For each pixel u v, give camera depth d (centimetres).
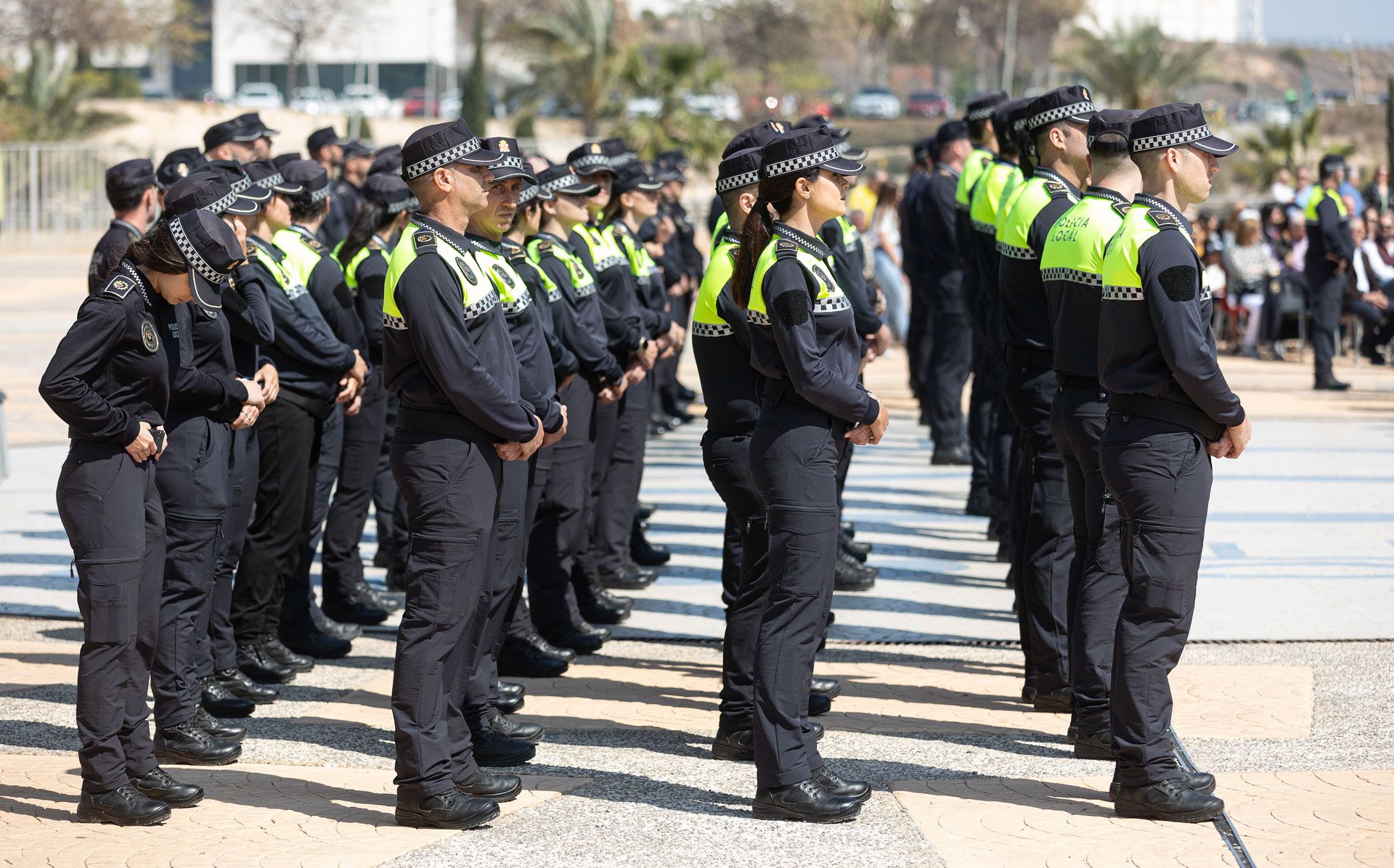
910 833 1124
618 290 1878
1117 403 1177
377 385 1842
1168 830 1123
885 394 4041
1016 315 1483
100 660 1153
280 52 15262
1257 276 4834
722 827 1142
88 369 1131
